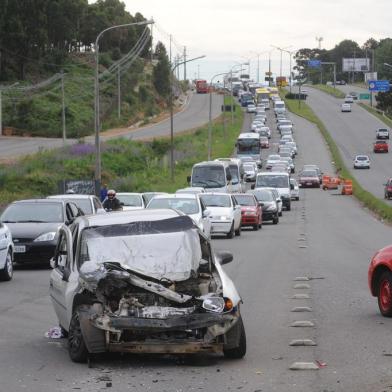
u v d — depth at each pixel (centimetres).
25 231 3241
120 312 1438
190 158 12731
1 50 18375
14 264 3541
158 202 4138
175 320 1423
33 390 1301
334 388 1290
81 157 9869
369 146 16738
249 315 2047
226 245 4428
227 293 1487
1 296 2478
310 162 14638
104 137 15175
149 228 1675
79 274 1545
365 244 4428
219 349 1447
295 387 1301
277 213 6462
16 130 16100
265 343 1680
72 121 16862
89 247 1628
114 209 4028
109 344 1438
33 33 18662
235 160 8800
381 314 2025
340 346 1639
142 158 11094
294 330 1833
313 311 2103
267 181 8325
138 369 1448
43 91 18400
